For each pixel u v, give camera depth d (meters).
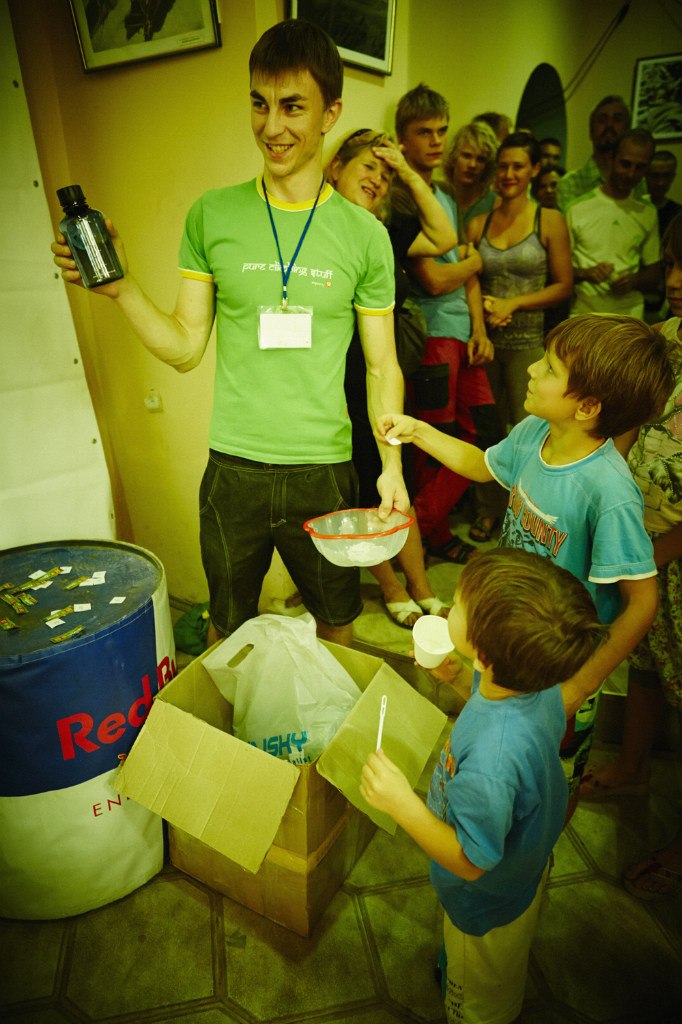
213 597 1.65
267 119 1.23
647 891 1.46
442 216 2.35
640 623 1.05
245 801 1.17
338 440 1.51
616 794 1.73
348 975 1.31
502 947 1.06
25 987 1.28
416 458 2.95
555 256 2.94
